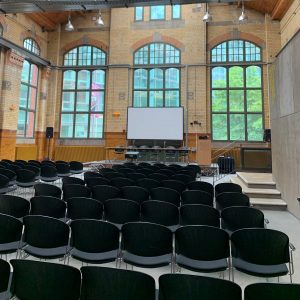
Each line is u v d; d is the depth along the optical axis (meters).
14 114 11.11
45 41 13.57
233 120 12.48
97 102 13.52
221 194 3.84
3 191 5.18
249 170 11.52
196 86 12.50
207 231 2.42
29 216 2.60
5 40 10.15
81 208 3.34
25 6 7.56
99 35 13.58
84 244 2.59
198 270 2.42
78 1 7.20
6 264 1.77
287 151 5.55
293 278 2.85
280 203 5.65
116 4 7.32
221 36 12.67
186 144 12.34
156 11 13.10
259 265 2.47
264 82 12.23
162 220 3.28
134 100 13.20
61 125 13.58
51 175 6.66
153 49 13.08
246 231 2.39
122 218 3.29
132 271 1.59
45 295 1.72
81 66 13.55
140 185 4.91
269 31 12.07
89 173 5.90
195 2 7.22
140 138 12.02
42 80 13.26
